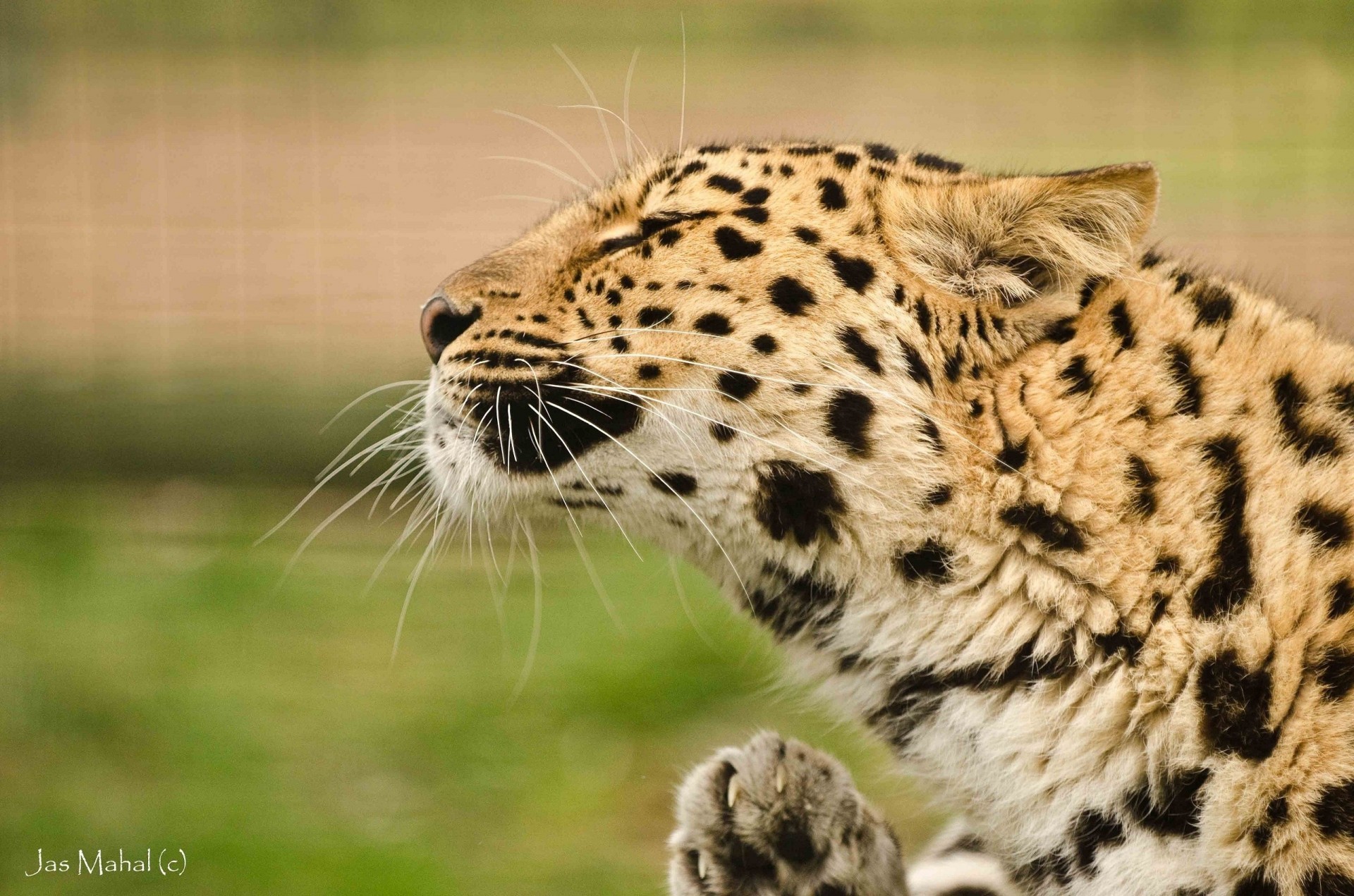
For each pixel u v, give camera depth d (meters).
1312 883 6.39
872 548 7.25
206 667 13.80
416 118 27.69
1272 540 6.69
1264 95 30.44
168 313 20.25
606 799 11.85
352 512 17.67
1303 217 23.55
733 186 7.68
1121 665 6.80
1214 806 6.59
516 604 15.23
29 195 24.22
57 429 18.30
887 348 7.22
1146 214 6.98
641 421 7.57
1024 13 32.44
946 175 7.88
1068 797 7.01
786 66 30.88
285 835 10.99
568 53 30.89
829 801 8.02
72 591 15.24
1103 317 7.14
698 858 8.09
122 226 23.06
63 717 12.60
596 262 7.80
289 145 26.77
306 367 19.02
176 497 17.78
